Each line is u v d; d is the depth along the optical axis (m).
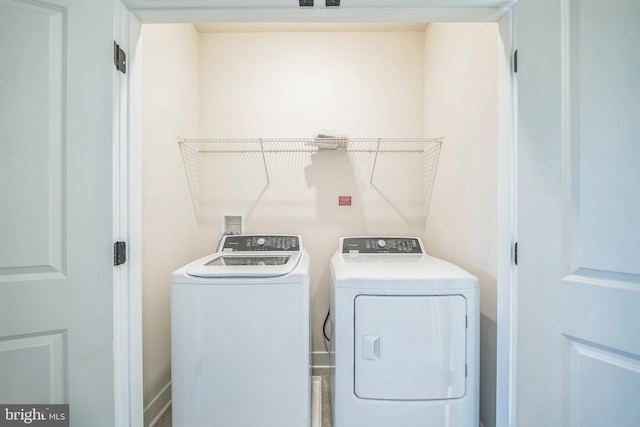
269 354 1.21
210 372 1.20
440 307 1.19
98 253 0.89
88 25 0.87
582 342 0.80
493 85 1.26
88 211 0.88
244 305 1.21
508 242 1.03
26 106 0.81
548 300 0.87
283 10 0.98
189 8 0.97
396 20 1.04
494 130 1.25
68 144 0.86
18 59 0.81
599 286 0.77
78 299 0.87
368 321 1.20
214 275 1.21
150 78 1.48
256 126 2.13
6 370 0.82
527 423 0.92
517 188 0.97
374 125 2.14
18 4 0.81
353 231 2.13
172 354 1.20
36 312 0.83
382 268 1.38
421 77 2.13
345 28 2.10
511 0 0.96
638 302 0.71
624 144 0.73
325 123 2.13
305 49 2.12
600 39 0.76
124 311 0.97
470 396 1.19
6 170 0.80
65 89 0.86
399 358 1.19
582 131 0.79
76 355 0.87
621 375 0.74
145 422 1.43
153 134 1.51
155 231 1.52
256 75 2.13
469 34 1.47
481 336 1.36
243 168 2.13
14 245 0.81
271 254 1.75
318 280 2.13
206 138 2.13
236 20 1.03
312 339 2.12
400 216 2.13
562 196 0.83
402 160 2.12
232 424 1.20
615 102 0.74
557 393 0.85
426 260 1.62
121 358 0.96
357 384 1.20
